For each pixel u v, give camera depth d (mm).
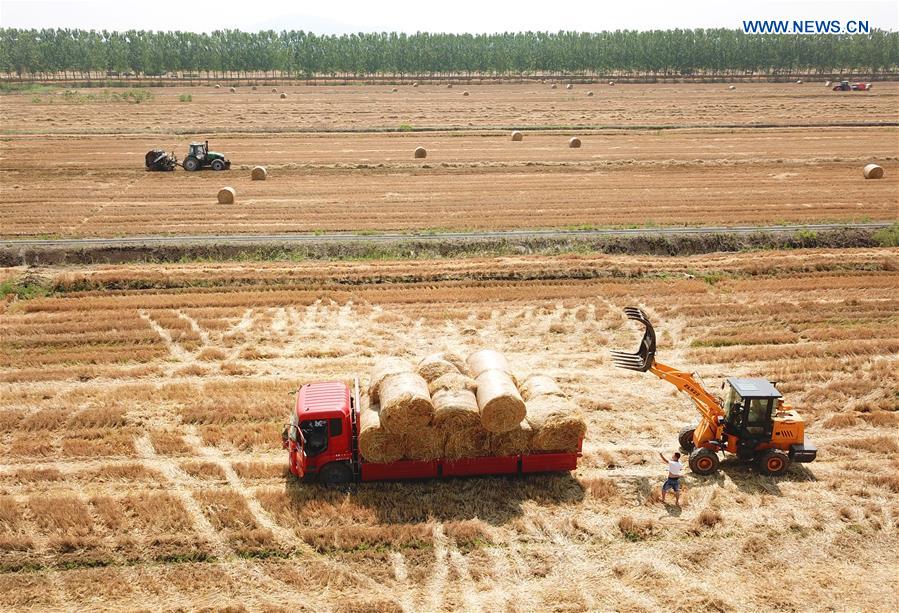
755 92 133250
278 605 14953
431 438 18641
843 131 81812
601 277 36750
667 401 24000
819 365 26406
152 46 171375
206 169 62125
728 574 16062
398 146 73312
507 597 15289
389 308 32594
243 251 39969
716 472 19891
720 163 63188
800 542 17078
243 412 22922
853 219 44906
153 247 39688
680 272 37250
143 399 24047
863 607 15086
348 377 25672
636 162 63688
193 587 15508
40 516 17453
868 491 18891
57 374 25734
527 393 20359
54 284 34750
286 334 29703
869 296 33875
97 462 20359
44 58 162500
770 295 34000
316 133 81938
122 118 94875
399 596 15312
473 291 34375
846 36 178500
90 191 53688
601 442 21484
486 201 50438
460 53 176125
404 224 44469
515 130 84250
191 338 29203
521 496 18719
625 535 17297
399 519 17734
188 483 19359
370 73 184500
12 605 14953
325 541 16766
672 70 189750
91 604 15039
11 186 55188
